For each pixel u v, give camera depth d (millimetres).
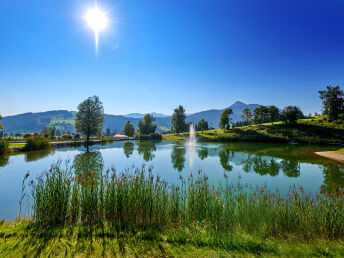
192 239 5348
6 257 4324
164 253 4656
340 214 6355
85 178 7430
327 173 19250
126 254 4586
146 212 6824
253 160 26938
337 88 66125
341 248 5082
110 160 27391
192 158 29188
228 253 4711
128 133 87250
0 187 14375
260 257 4559
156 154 34125
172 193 8336
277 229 6312
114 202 6996
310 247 5168
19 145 38688
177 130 88875
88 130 57125
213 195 8180
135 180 7750
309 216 6602
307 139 50562
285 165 23250
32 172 19453
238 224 6605
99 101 59562
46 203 6809
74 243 5051
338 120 62656
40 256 4395
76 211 6934
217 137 64938
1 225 6219
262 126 75250
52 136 70375
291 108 70875
